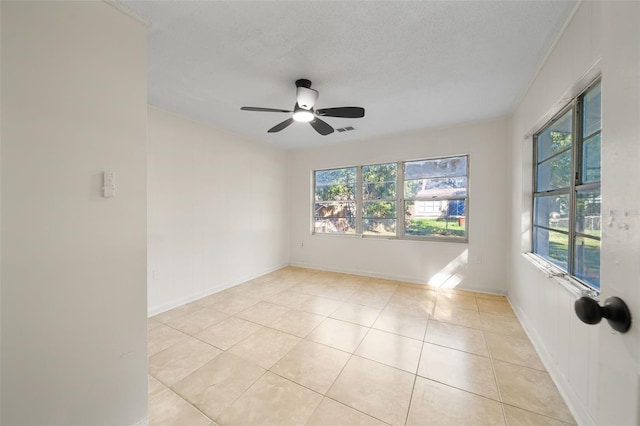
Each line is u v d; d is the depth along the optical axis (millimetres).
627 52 535
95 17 1319
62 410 1213
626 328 530
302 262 5207
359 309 3104
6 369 1074
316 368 1996
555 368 1847
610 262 583
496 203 3561
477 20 1650
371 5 1526
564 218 2008
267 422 1513
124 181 1425
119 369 1407
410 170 4246
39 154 1143
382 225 4504
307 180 5117
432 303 3279
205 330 2600
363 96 2766
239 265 4160
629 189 530
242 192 4223
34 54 1128
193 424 1504
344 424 1497
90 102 1299
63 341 1218
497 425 1487
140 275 1494
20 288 1102
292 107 3016
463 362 2062
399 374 1923
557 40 1818
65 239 1219
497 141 3529
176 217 3246
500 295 3555
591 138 1642
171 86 2525
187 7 1529
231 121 3520
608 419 581
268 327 2662
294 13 1587
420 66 2189
